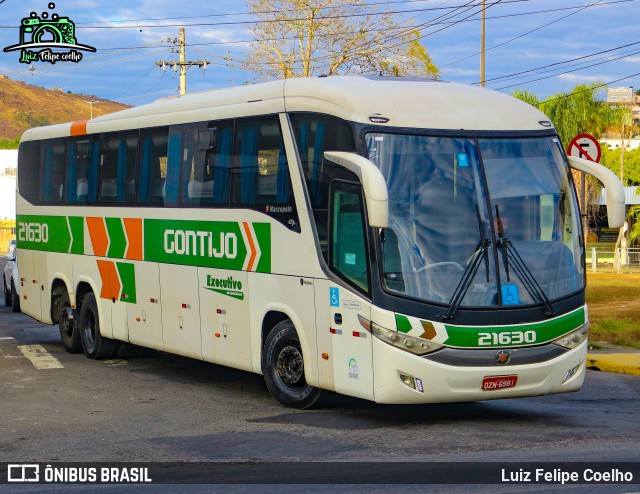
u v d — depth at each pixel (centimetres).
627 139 7969
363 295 1070
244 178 1286
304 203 1167
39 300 1919
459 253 1056
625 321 2350
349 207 1094
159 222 1487
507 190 1092
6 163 9625
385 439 1021
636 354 1692
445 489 798
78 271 1756
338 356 1113
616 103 6288
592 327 2180
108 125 1652
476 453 935
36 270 1930
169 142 1466
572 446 961
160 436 1077
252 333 1277
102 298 1677
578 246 1121
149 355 1780
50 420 1183
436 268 1048
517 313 1057
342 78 1199
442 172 1077
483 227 1070
